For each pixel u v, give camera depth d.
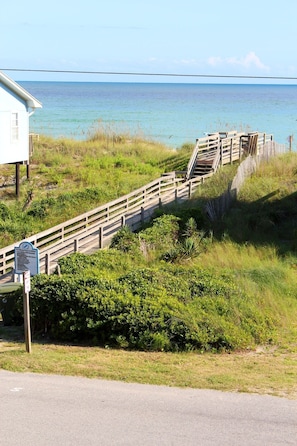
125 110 130.00
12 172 37.56
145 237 20.22
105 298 13.04
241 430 7.95
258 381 10.16
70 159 40.56
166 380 10.13
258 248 21.23
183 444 7.52
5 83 30.88
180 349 12.47
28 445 7.44
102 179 34.84
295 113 123.06
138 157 42.44
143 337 12.49
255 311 14.01
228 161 37.38
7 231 23.59
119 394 9.32
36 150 42.50
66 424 8.08
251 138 39.25
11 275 18.34
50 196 31.05
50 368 10.69
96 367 10.84
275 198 27.62
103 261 17.25
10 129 31.69
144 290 13.89
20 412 8.48
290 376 10.57
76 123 96.19
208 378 10.27
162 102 164.75
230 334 12.69
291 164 33.84
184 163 40.31
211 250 20.84
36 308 13.33
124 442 7.55
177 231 21.92
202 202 26.53
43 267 18.00
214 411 8.62
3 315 14.12
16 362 11.02
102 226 20.48
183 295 14.02
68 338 13.05
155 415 8.44
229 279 16.16
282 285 16.77
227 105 152.50
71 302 13.02
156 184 29.97
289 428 8.05
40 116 111.19
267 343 13.17
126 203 25.61
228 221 24.11
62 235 20.66
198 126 90.81
